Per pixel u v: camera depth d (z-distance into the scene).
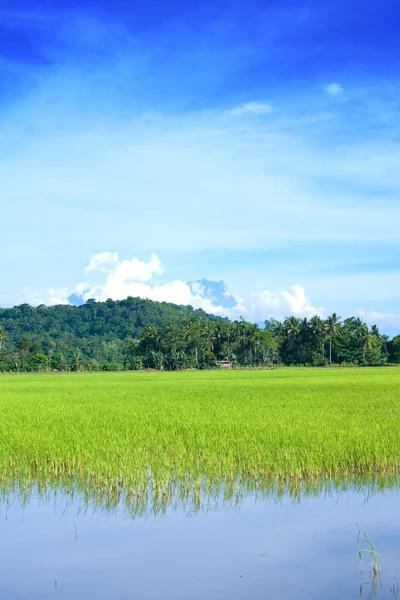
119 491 11.62
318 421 18.58
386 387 38.91
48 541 9.15
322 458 13.12
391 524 9.75
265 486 11.91
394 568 8.05
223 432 16.55
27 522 10.01
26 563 8.34
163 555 8.56
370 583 7.59
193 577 7.83
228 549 8.76
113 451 13.71
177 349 121.19
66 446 14.38
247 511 10.44
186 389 39.97
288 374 70.25
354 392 34.00
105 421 19.66
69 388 44.38
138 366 116.00
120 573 7.98
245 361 125.25
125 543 9.03
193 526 9.75
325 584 7.57
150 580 7.75
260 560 8.32
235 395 32.44
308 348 120.06
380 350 121.38
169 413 22.25
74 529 9.67
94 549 8.80
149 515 10.32
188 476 12.25
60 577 7.87
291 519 10.02
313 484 12.08
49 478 12.63
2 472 12.93
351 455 13.39
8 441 15.55
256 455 13.34
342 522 9.86
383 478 12.51
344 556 8.48
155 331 124.56
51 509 10.68
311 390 36.47
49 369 115.88
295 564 8.20
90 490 11.73
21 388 45.00
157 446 14.45
